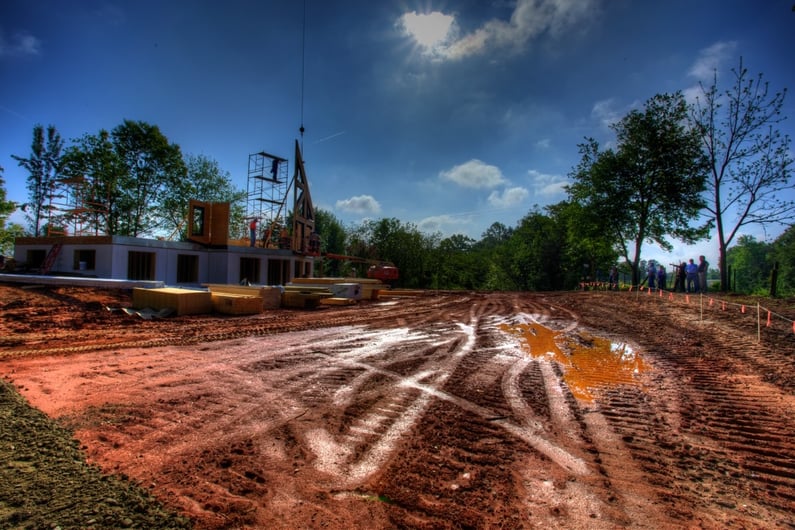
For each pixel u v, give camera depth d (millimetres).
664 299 18109
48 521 2627
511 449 3982
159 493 3084
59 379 5852
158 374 6320
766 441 4145
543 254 44625
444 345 9250
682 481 3406
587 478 3441
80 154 30344
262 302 13914
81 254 18547
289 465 3605
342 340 9570
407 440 4156
